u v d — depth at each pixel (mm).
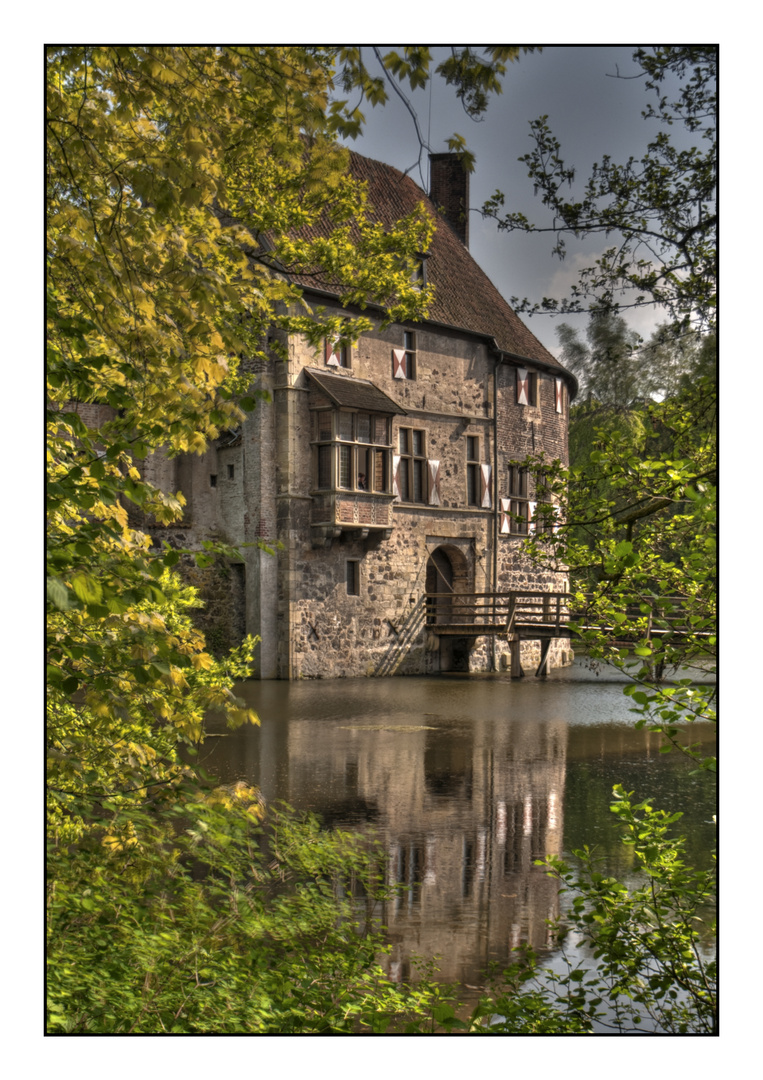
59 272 4578
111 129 4637
